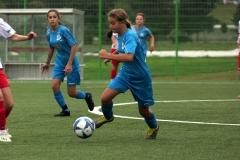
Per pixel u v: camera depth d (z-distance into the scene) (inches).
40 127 860.6
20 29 2199.8
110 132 808.3
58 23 1027.9
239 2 2257.6
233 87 1813.5
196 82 2091.5
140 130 831.1
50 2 2300.7
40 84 1911.9
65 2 2297.0
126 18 716.0
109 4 2274.9
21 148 665.6
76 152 638.5
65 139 739.4
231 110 1124.5
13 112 1073.5
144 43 1669.5
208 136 770.8
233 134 791.7
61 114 1020.5
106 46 2305.6
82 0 2282.2
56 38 1018.7
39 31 2198.6
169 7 2252.7
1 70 746.8
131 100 1353.3
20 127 859.4
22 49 2129.7
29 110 1114.1
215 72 2298.2
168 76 2333.9
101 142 714.8
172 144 700.7
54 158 601.0
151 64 2426.2
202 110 1123.3
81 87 1814.7
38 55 2191.2
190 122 930.7
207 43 2309.3
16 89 1683.1
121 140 733.9
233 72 2289.6
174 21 2256.4
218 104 1250.6
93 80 2250.2
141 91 725.3
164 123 917.8
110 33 761.0
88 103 1079.6
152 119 742.5
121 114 1042.1
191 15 2263.8
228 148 670.5
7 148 665.0
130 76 725.3
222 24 2278.5
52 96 1448.1
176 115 1034.7
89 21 2298.2
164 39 2268.7
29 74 2174.0
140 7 2260.1
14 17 2194.9
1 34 741.9
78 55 2169.0
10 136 746.8
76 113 1072.2
